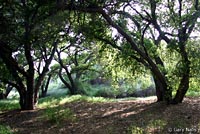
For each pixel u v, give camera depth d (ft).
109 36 46.73
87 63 93.76
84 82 101.60
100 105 56.95
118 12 43.78
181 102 48.01
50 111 47.39
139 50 42.73
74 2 36.40
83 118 44.75
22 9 34.42
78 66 92.07
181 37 42.57
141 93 93.04
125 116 43.55
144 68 52.37
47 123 42.45
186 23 42.22
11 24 34.96
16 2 34.22
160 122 37.40
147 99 63.36
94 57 90.43
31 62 54.70
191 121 37.14
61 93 99.91
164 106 47.03
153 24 44.75
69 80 99.96
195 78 45.29
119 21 46.16
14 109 59.57
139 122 38.93
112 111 49.57
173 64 48.85
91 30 45.19
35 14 34.58
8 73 56.54
